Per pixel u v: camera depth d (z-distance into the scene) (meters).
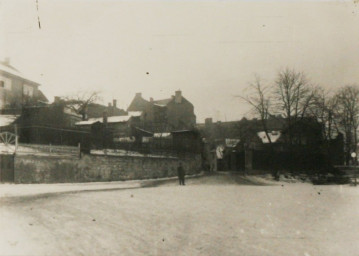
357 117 41.38
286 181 38.62
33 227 11.00
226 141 71.50
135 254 9.19
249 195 22.81
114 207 15.94
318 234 11.70
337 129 43.12
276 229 12.38
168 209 16.02
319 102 42.97
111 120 63.97
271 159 45.09
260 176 42.03
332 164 44.84
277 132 75.69
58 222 11.99
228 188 28.36
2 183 25.25
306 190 27.34
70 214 13.60
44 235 10.21
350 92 40.69
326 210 16.36
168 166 43.81
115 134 57.06
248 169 45.31
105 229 11.50
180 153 48.06
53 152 29.89
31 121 42.41
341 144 44.75
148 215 14.34
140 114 69.56
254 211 15.94
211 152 63.97
